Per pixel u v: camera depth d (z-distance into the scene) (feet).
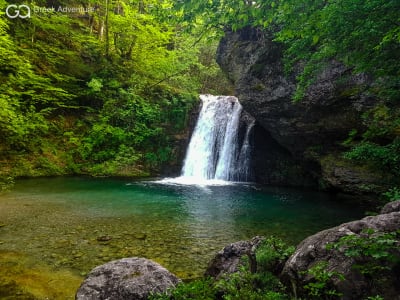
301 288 10.75
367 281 9.82
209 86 99.25
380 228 11.25
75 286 15.47
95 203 34.37
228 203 37.45
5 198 34.55
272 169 57.36
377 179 34.30
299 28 20.56
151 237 23.65
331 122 40.50
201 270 18.11
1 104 44.73
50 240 22.03
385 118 30.94
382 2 16.43
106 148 58.59
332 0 18.47
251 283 11.89
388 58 20.02
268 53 46.78
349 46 20.16
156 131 62.44
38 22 59.11
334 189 44.86
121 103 63.57
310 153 46.80
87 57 67.26
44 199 34.99
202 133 66.95
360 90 34.96
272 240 14.49
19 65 50.62
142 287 12.09
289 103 43.45
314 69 26.86
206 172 63.77
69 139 56.29
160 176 60.49
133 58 73.15
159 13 24.26
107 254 19.88
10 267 17.30
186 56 80.33
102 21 73.15
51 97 55.42
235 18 20.63
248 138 59.67
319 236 12.00
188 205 35.40
